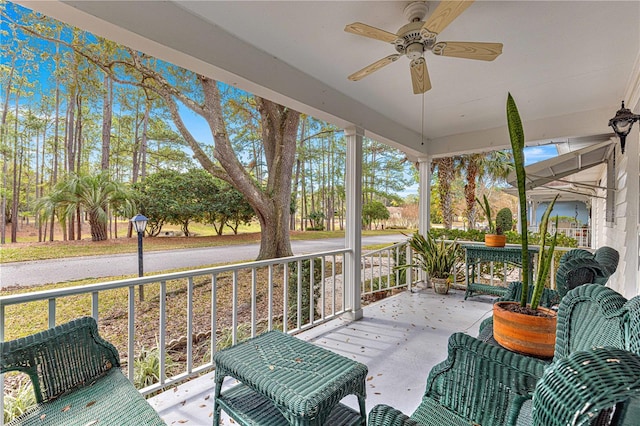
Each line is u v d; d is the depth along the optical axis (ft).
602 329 3.35
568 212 43.37
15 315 14.60
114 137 35.68
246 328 12.80
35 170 29.63
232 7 6.29
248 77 7.57
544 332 4.22
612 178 13.03
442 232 19.27
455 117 12.97
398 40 6.15
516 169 4.67
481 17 6.50
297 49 7.89
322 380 4.25
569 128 12.21
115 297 17.52
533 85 9.86
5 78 27.68
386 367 7.79
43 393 3.89
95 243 26.71
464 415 3.70
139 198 30.19
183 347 11.48
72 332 4.25
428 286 16.24
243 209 34.09
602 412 1.60
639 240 8.66
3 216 27.17
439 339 9.55
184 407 6.20
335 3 6.19
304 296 15.03
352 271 11.39
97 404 3.82
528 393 3.33
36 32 23.20
